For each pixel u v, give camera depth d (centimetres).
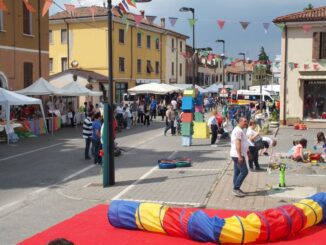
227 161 1536
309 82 2897
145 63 5275
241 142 1013
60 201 1028
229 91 5819
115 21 4606
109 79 1161
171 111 2483
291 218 743
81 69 4525
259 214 749
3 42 2714
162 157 1664
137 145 2042
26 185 1206
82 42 4659
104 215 893
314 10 2941
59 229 805
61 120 2959
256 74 6066
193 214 752
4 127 2155
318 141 1549
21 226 838
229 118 3153
